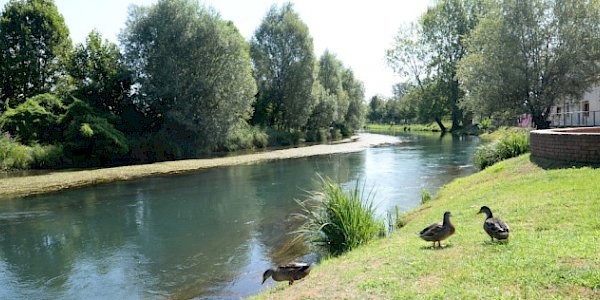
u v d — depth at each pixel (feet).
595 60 129.29
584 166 49.88
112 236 52.31
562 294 19.58
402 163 113.50
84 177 100.78
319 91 235.20
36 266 42.29
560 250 25.00
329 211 41.42
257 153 157.17
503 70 134.31
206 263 41.73
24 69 157.38
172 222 58.54
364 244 38.58
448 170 95.20
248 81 164.25
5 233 54.24
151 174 105.60
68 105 139.13
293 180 91.50
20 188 86.74
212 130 155.43
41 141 129.70
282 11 223.10
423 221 41.98
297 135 220.43
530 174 52.47
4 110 147.43
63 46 167.84
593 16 128.36
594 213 31.99
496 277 22.26
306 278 28.86
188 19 153.17
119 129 146.61
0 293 35.88
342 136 281.33
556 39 132.57
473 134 227.20
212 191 81.30
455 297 20.39
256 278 36.94
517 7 133.69
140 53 152.97
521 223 33.01
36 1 159.74
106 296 34.81
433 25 241.55
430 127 354.33
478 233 32.22
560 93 134.10
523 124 161.27
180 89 150.41
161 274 39.24
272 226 54.85
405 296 21.30
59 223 58.95
